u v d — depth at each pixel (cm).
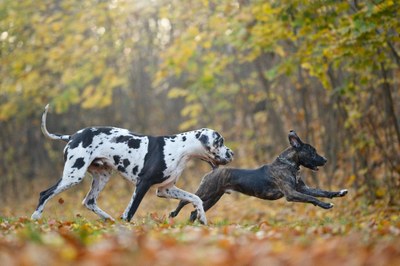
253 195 1177
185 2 1988
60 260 604
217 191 1198
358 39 1413
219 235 838
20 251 654
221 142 1164
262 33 1653
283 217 1739
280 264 628
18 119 3158
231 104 2777
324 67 1562
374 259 653
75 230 905
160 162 1139
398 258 659
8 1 2392
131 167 1145
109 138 1148
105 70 2578
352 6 1535
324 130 2058
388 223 1089
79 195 2612
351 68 1588
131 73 2948
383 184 1816
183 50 1953
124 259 611
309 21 1490
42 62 2652
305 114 2058
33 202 2625
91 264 586
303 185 1170
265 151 2538
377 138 1752
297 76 2116
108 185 2769
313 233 880
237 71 2548
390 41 1510
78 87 2689
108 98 2520
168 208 2103
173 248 694
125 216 1137
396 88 1912
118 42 2580
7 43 2466
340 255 665
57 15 2278
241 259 636
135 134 1158
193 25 2002
